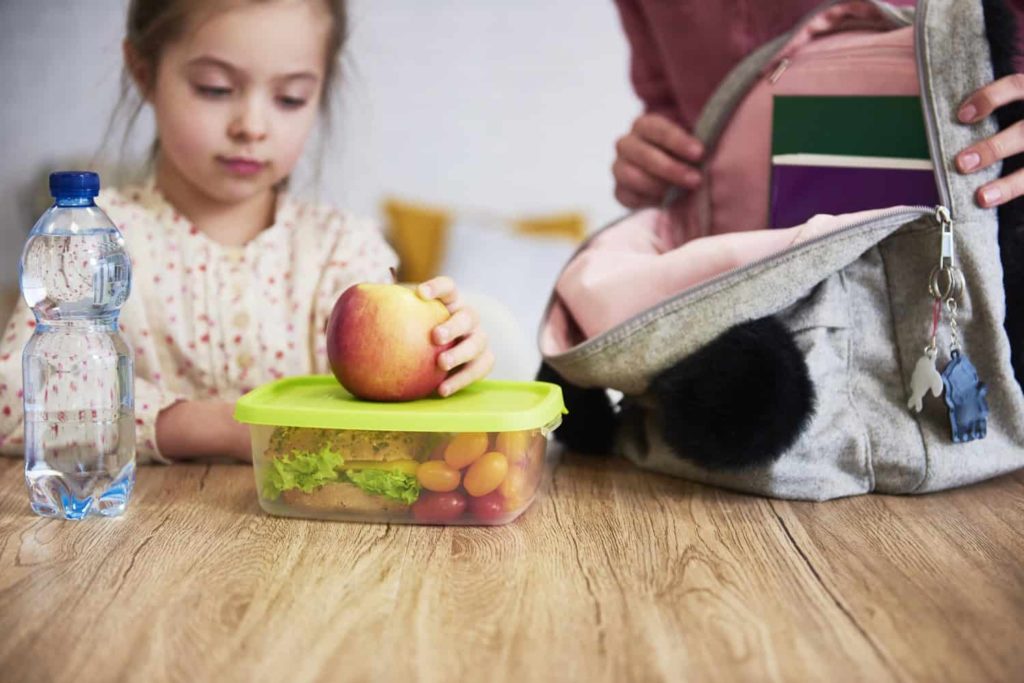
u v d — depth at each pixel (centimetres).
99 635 78
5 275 227
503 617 82
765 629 80
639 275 117
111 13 221
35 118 225
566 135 250
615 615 82
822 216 113
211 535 103
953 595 87
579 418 135
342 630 79
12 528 105
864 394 118
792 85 129
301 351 160
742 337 111
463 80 246
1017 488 122
